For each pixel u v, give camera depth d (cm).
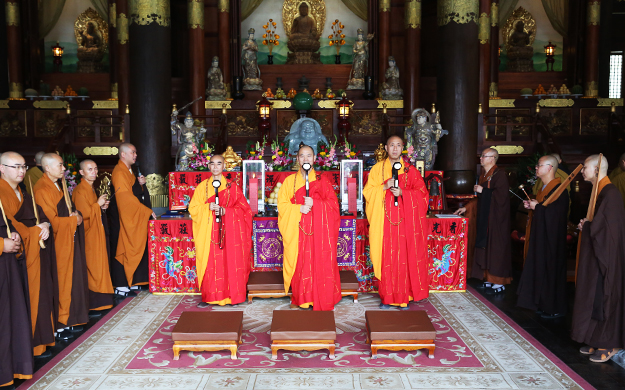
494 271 579
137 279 580
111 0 1347
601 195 391
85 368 377
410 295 518
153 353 405
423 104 1289
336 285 508
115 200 568
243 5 1435
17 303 350
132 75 893
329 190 514
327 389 344
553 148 1000
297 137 801
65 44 1542
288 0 1470
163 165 899
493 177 586
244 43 1330
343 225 568
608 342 385
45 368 378
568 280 637
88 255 504
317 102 1156
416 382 354
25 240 374
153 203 860
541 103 1215
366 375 365
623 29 1525
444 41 834
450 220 570
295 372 370
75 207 502
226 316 421
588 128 1209
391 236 506
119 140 1126
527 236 554
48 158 441
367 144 1171
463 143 827
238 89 1205
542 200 514
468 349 412
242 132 1170
